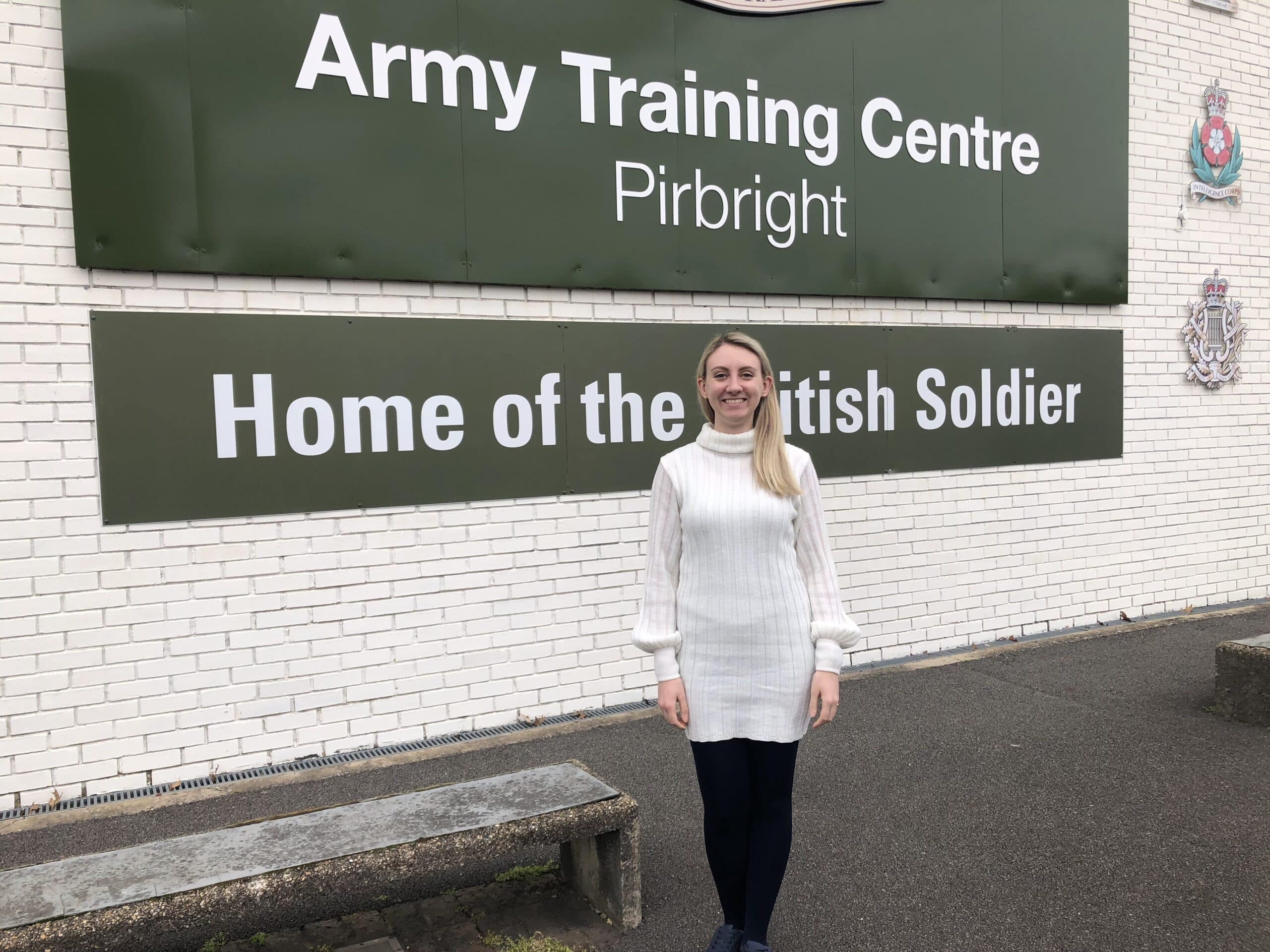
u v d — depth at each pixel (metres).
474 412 4.87
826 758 4.49
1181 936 2.96
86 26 4.00
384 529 4.69
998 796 4.03
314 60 4.41
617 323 5.23
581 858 3.20
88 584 4.12
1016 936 2.96
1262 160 7.70
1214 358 7.50
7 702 4.01
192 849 2.71
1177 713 5.10
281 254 4.38
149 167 4.12
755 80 5.54
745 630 2.57
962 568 6.49
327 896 2.60
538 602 5.08
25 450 4.01
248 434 4.38
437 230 4.71
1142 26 7.02
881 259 6.02
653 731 4.88
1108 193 6.88
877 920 3.07
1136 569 7.26
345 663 4.62
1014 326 6.61
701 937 2.96
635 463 5.30
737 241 5.54
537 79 4.91
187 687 4.31
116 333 4.12
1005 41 6.41
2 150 3.94
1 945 2.27
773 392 2.65
